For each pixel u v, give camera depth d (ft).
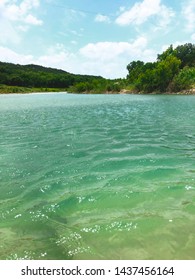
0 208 19.34
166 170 26.40
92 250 14.71
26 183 23.86
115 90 261.24
